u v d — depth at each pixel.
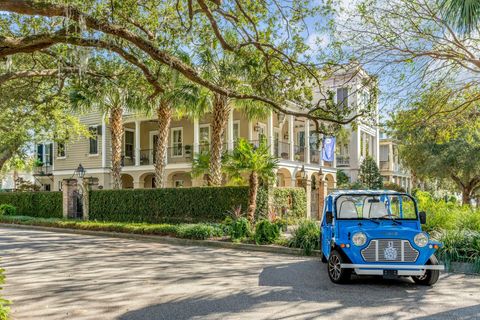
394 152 44.81
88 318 6.02
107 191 23.28
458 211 14.12
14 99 15.41
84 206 23.97
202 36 11.23
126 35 8.04
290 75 11.17
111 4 9.45
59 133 27.11
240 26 10.01
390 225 8.62
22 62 14.77
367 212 9.04
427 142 26.08
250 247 13.90
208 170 21.69
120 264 10.77
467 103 12.03
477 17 7.86
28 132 27.56
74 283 8.41
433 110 12.25
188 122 30.05
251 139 27.48
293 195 21.25
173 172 28.38
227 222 16.98
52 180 35.16
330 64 11.08
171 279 8.75
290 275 9.16
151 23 11.25
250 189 17.25
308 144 29.14
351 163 35.66
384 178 43.22
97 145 31.39
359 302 6.80
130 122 31.09
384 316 6.02
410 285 8.11
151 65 11.35
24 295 7.43
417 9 10.83
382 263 7.63
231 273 9.44
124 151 31.59
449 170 26.67
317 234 12.95
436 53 11.08
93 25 7.64
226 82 16.19
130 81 13.23
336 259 8.26
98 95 17.00
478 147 24.67
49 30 12.64
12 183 51.97
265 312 6.22
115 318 6.01
